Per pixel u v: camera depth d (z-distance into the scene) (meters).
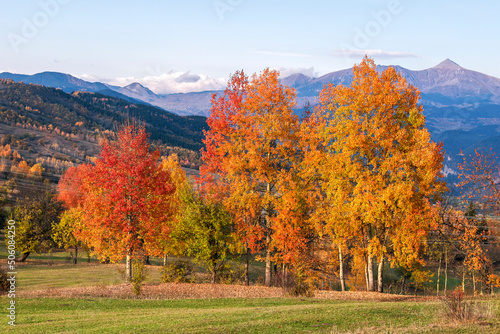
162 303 23.58
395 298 25.25
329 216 30.55
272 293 28.14
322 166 31.09
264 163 33.09
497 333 11.52
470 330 11.99
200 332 13.95
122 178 33.44
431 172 26.70
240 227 34.50
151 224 34.41
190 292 28.89
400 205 26.16
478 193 31.28
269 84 34.34
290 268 34.00
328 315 16.05
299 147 34.16
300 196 32.69
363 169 28.97
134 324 16.44
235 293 28.14
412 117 28.44
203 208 34.84
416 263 46.09
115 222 33.31
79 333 15.09
